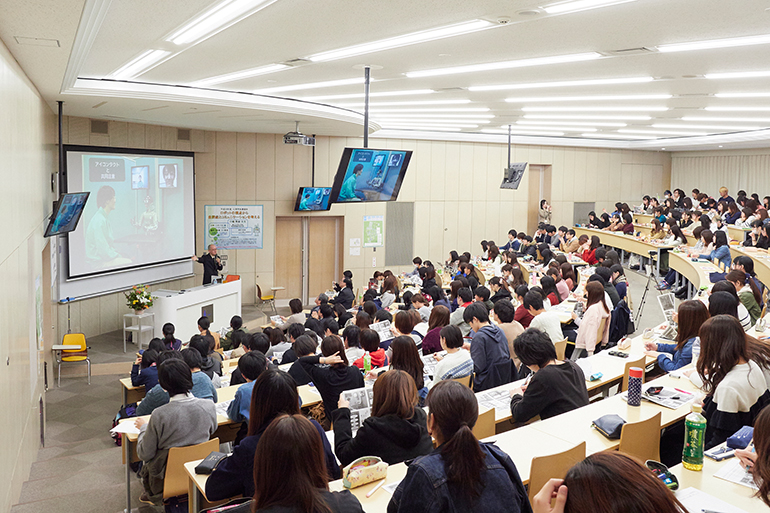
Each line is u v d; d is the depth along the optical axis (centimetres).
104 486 624
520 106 1170
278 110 1078
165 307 1101
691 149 2125
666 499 152
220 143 1494
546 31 570
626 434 374
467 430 232
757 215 1386
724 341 381
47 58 575
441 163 1828
